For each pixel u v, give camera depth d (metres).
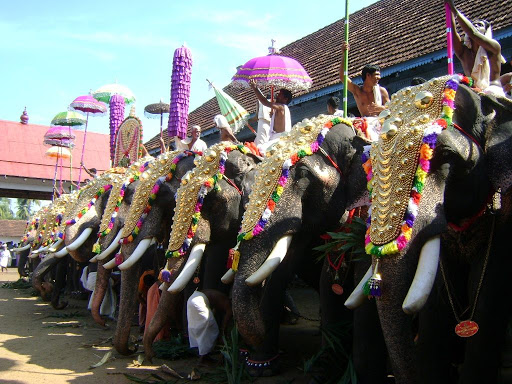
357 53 11.28
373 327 3.73
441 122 3.09
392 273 2.79
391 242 2.81
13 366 5.13
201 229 5.26
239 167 5.65
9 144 22.17
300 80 6.54
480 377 3.31
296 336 6.58
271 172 4.38
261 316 4.05
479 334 3.35
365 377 3.73
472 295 3.49
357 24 13.75
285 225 4.20
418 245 2.81
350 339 4.44
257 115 7.98
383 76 9.00
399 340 2.78
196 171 5.50
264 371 4.75
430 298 3.54
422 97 3.27
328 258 4.56
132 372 4.93
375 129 4.79
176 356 5.41
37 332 6.96
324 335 4.39
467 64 5.15
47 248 9.51
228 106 8.06
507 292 3.37
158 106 10.23
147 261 7.34
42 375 4.81
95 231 8.05
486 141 3.33
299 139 4.59
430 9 10.90
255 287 4.04
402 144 3.07
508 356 4.07
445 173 3.05
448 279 3.64
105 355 5.32
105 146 24.47
